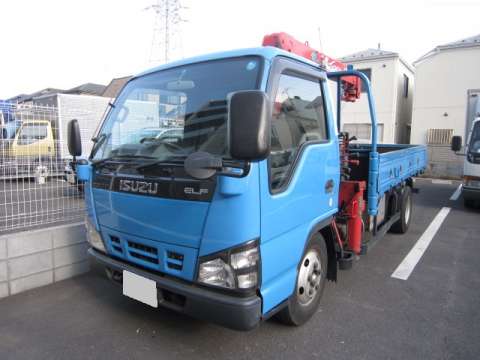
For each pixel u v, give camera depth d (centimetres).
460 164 1562
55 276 413
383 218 530
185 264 243
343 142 410
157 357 282
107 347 294
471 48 1578
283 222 260
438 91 1658
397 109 1798
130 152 288
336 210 354
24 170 418
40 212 420
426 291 405
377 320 340
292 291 280
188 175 237
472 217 789
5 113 412
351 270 468
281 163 263
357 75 403
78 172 313
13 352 287
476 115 924
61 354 285
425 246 573
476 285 422
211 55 289
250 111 189
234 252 225
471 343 304
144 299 266
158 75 309
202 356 283
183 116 270
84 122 667
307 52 478
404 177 600
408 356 286
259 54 265
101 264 304
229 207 222
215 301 229
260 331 317
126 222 276
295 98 290
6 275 375
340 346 298
